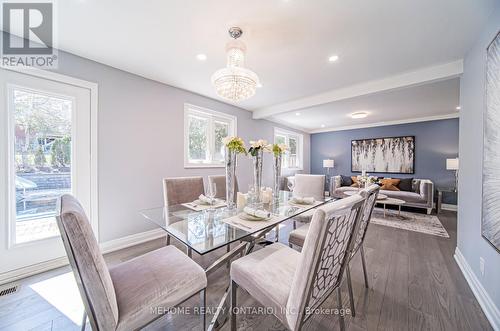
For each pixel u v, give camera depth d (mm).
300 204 2025
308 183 2693
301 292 876
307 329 1301
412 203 4340
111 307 821
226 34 1796
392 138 5402
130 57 2188
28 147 1908
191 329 1300
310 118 5137
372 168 5730
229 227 1426
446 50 2002
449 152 4680
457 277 1882
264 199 2004
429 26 1667
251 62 2283
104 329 806
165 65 2365
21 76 1848
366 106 4055
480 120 1663
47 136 2008
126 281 1059
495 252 1376
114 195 2439
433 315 1412
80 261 763
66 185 2121
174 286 1062
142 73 2576
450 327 1312
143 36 1829
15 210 1834
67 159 2127
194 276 1150
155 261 1250
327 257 979
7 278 1777
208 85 2979
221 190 2584
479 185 1657
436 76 2314
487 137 1459
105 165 2363
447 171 4699
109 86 2379
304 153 6637
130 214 2574
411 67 2371
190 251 2090
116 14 1551
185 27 1703
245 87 1844
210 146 3617
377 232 3129
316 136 6871
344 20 1608
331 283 1152
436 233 3080
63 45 1966
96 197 2295
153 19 1608
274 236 2936
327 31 1742
